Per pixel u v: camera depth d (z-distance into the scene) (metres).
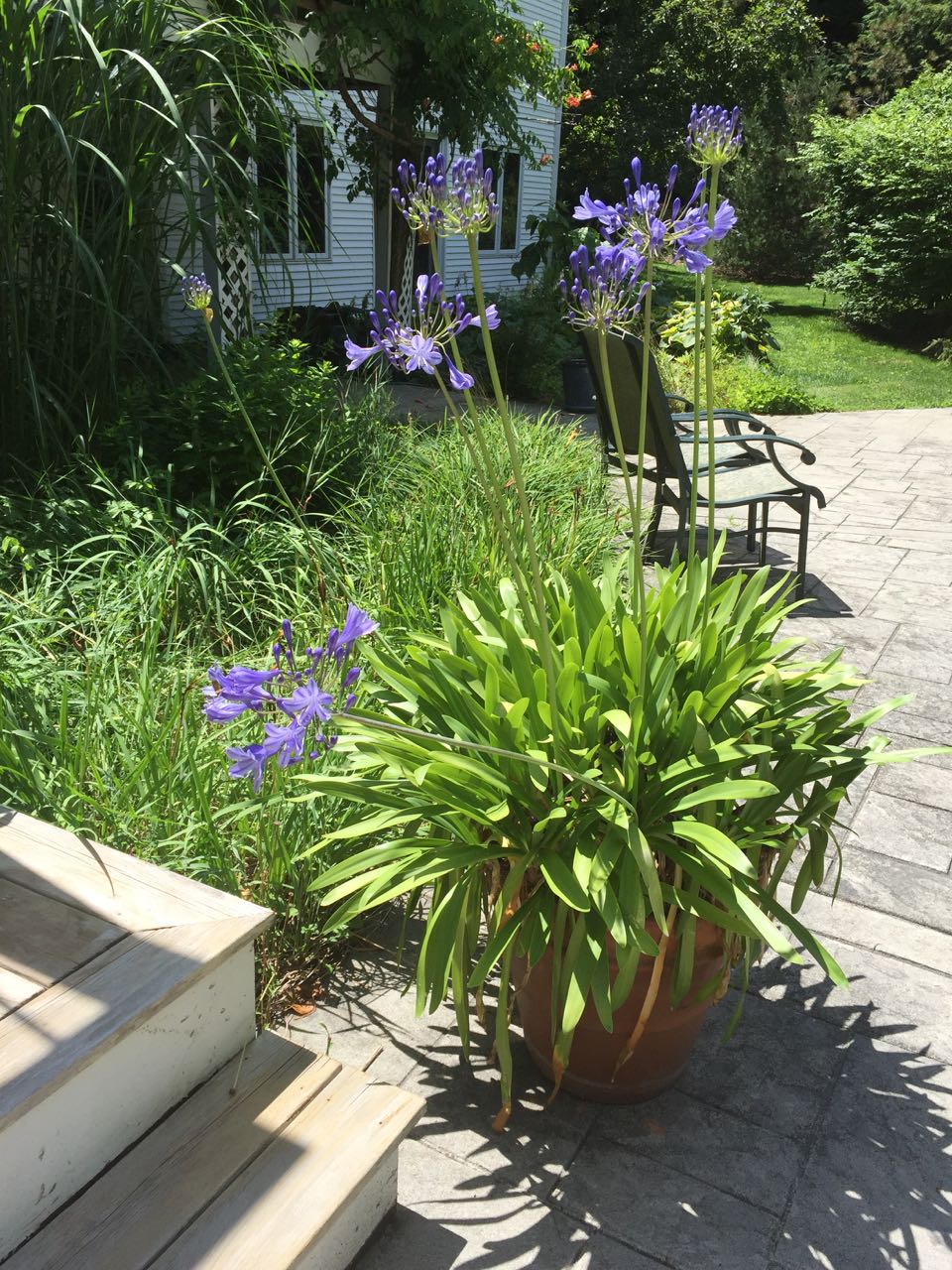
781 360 13.17
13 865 1.74
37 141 4.15
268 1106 1.59
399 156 9.24
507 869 1.85
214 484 4.27
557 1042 1.66
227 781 2.37
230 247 6.07
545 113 14.72
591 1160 1.78
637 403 4.27
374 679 2.67
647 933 1.63
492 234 13.83
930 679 3.73
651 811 1.79
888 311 14.99
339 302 11.09
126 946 1.54
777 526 5.68
